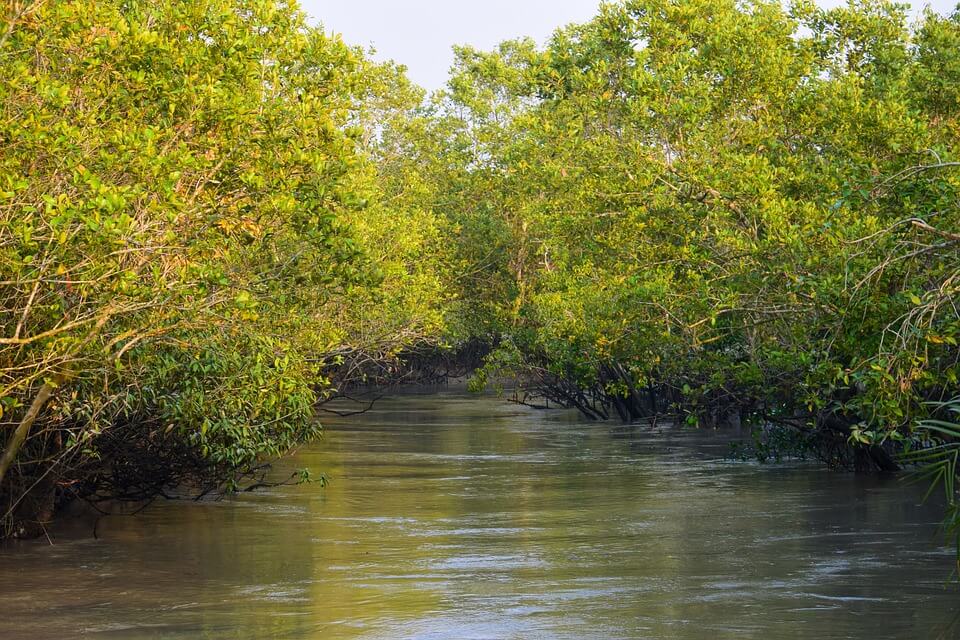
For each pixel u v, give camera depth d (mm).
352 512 16891
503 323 38969
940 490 18375
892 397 12219
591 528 15406
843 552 13383
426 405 45312
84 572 12438
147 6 13234
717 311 16609
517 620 10188
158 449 15797
